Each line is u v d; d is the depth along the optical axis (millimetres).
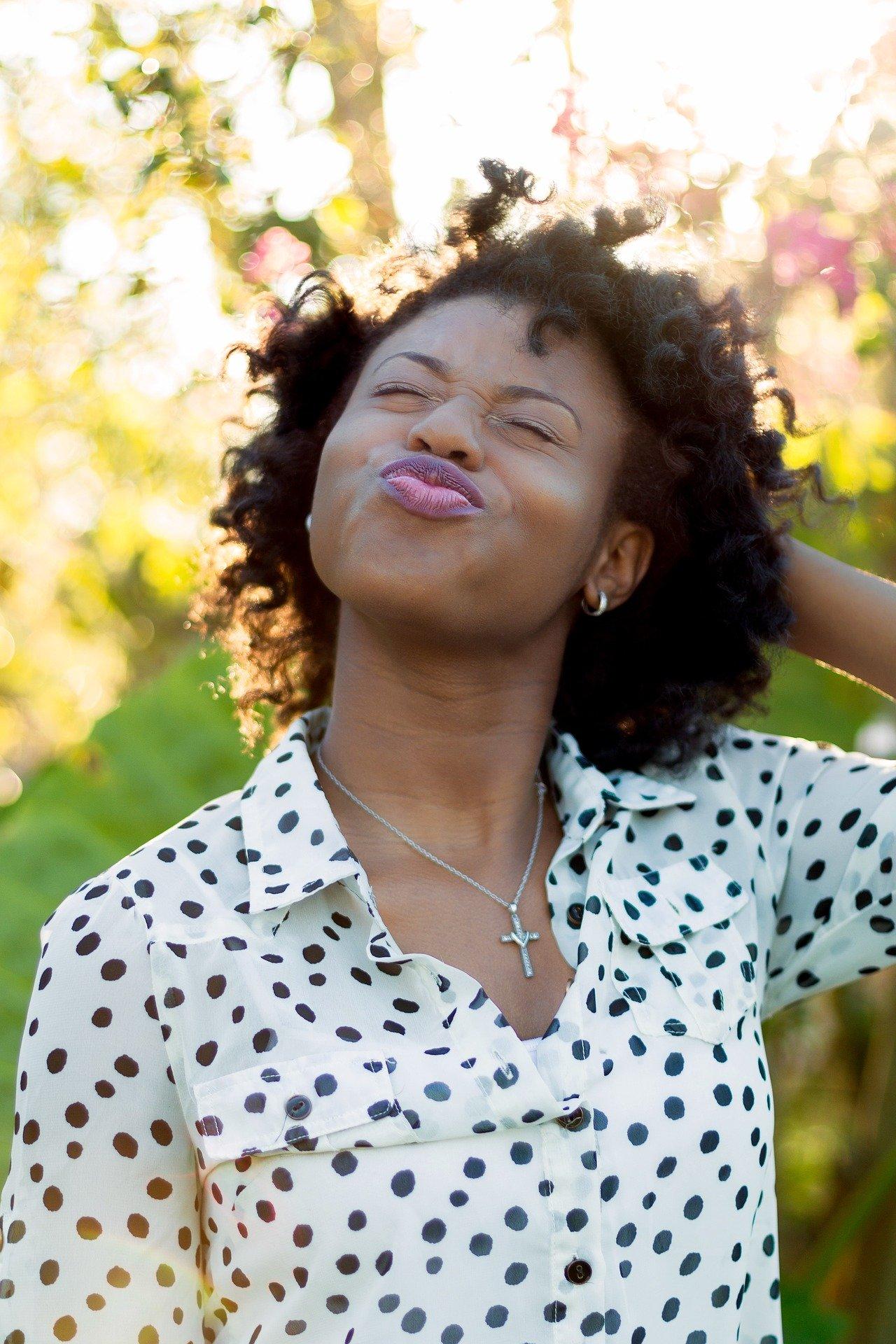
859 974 1758
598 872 1583
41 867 2875
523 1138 1367
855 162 2881
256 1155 1329
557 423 1553
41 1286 1368
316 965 1416
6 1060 2666
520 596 1496
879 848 1682
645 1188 1406
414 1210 1320
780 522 1864
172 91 3127
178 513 3963
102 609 4688
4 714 5664
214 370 3438
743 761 1863
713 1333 1462
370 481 1477
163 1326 1385
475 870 1568
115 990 1372
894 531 3088
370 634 1561
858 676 1861
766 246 2854
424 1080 1354
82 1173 1363
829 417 3000
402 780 1579
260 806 1533
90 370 3771
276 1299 1329
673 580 1860
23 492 4344
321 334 1852
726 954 1593
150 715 3064
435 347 1556
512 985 1483
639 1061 1459
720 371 1725
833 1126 4047
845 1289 3562
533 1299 1339
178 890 1440
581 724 1896
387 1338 1302
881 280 2854
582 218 1716
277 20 3129
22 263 3631
